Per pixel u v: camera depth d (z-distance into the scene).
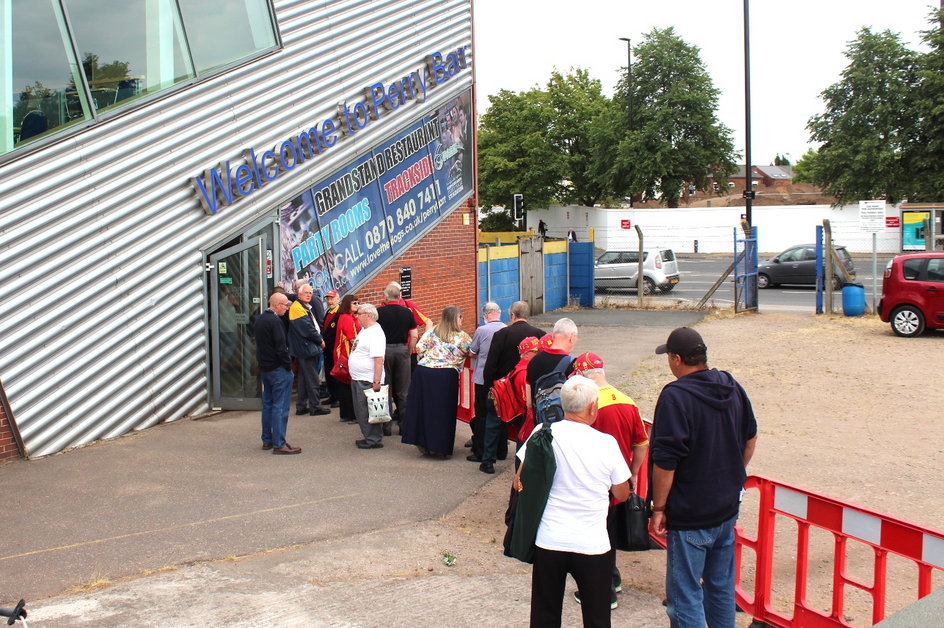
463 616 5.42
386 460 9.25
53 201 9.20
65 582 5.82
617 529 5.83
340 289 13.41
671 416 4.44
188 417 10.95
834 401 11.93
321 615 5.35
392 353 10.30
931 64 45.56
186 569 6.09
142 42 10.31
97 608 5.37
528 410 6.87
